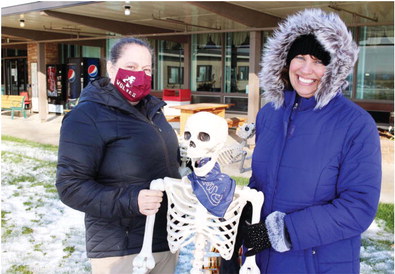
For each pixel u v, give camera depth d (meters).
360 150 1.48
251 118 8.52
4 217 4.35
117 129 1.83
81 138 1.76
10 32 11.80
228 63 11.75
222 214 1.49
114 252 1.89
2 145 8.54
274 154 1.65
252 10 7.95
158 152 1.92
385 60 9.49
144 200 1.60
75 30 12.16
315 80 1.59
